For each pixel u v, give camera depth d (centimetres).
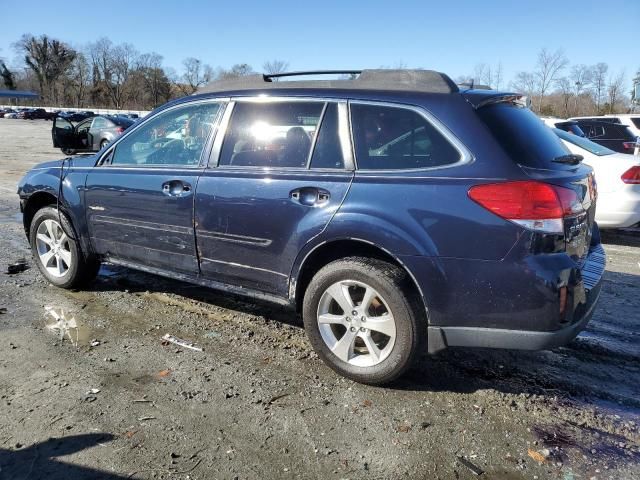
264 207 347
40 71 10062
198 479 245
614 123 1039
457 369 353
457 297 295
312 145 341
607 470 256
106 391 316
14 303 451
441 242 293
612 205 695
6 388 317
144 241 416
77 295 473
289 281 348
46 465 252
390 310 311
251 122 369
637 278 557
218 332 402
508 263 281
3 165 1597
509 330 290
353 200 316
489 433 283
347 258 327
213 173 373
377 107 326
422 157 307
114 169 433
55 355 360
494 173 287
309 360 360
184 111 407
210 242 377
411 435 280
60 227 479
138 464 254
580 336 409
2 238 675
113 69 9581
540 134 332
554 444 275
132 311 439
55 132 1778
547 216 278
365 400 312
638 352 383
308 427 286
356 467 255
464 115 303
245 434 279
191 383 328
